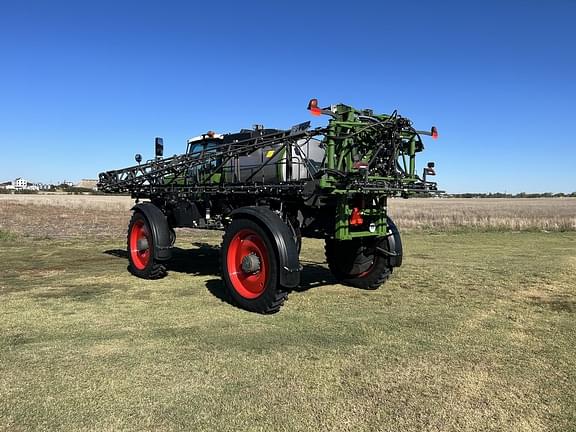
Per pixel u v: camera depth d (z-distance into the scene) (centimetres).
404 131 602
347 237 582
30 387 343
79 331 471
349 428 291
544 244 1429
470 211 3734
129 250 792
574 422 302
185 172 768
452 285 736
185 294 643
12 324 492
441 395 338
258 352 417
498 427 295
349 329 491
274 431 287
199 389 342
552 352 428
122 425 292
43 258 976
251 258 554
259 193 609
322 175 536
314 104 531
